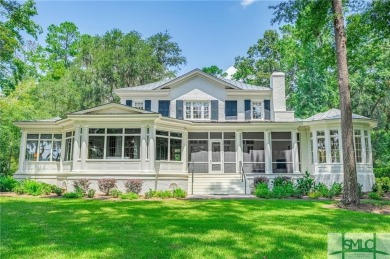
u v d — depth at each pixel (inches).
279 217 375.9
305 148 856.9
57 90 1204.5
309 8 571.5
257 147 899.4
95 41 1380.4
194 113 933.2
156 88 937.5
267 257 211.5
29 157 829.2
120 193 628.4
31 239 257.6
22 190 666.8
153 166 701.3
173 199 589.9
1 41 716.0
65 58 1945.1
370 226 321.4
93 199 580.4
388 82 1098.1
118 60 1315.2
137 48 1376.7
